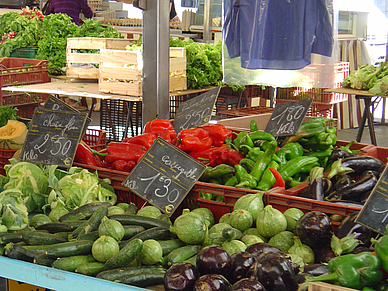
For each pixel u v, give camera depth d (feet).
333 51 17.10
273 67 17.42
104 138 14.49
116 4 49.21
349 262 5.11
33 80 24.35
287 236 7.22
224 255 5.91
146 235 7.04
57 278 6.20
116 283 5.85
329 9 16.49
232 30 18.06
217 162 10.52
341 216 7.66
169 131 11.43
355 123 36.06
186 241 6.90
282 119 11.00
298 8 16.58
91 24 29.12
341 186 8.32
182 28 39.73
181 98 25.73
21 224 7.61
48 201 9.09
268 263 5.50
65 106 10.64
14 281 8.15
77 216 8.13
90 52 25.99
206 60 24.08
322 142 10.50
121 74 20.42
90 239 6.93
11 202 7.71
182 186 8.91
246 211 7.82
